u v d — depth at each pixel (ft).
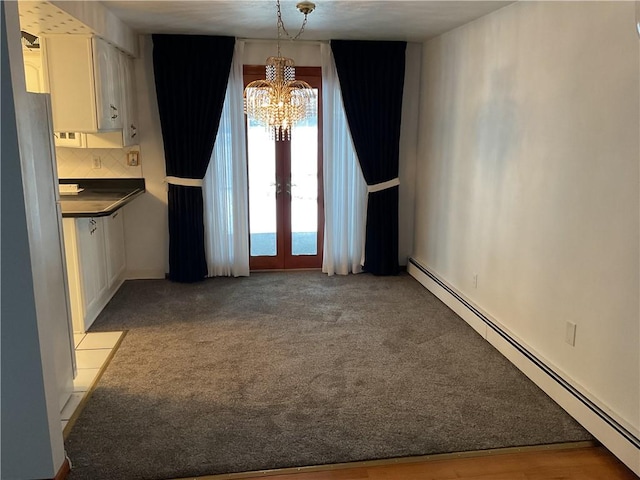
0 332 7.04
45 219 8.84
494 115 12.14
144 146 16.52
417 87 17.35
